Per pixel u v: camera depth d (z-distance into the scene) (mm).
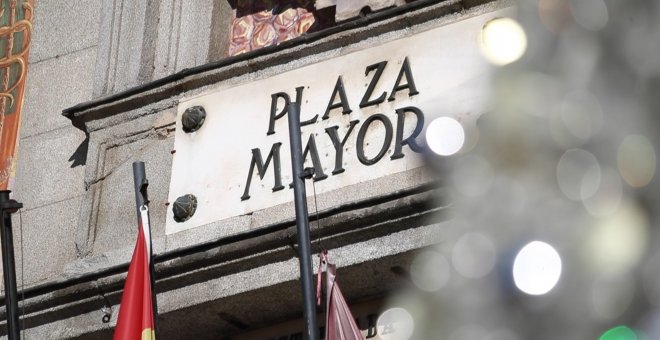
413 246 7008
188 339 8086
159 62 9102
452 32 7637
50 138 9531
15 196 9383
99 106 8883
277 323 7871
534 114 2051
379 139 7578
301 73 8125
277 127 8078
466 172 2100
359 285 7363
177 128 8500
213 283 7730
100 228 8555
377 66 7820
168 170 8414
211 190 8141
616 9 2039
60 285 8203
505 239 2045
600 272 1985
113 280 8047
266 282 7520
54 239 9031
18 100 9867
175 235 8102
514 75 2084
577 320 1982
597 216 1997
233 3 9531
